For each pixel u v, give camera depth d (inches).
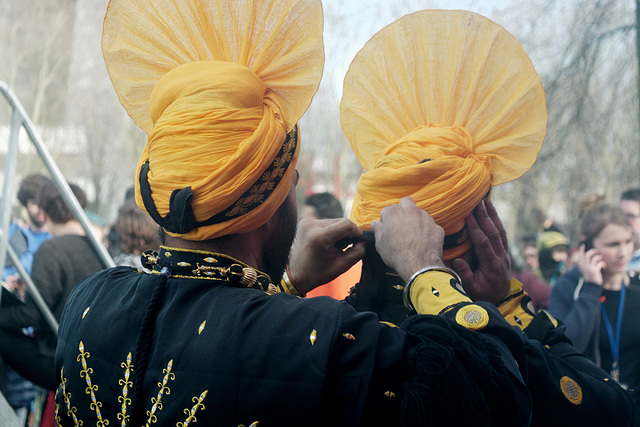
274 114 37.9
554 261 183.5
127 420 32.8
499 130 51.9
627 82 239.9
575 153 464.4
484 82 52.4
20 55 756.6
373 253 48.1
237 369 31.6
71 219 107.3
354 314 33.4
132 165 882.1
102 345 35.4
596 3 223.0
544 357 41.1
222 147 35.0
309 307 33.4
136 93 43.6
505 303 50.7
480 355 31.9
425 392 30.8
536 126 51.7
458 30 52.9
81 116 845.2
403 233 41.6
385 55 54.8
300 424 31.0
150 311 34.5
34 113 759.7
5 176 76.7
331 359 31.5
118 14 43.3
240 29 40.1
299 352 31.6
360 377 31.4
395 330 33.9
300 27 39.1
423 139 49.4
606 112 251.6
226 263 36.3
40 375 84.7
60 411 37.1
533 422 39.7
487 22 52.4
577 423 39.8
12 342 83.7
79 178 898.1
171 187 35.2
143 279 37.4
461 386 31.2
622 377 89.5
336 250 47.3
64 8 767.7
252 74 37.7
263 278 37.1
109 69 43.9
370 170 54.3
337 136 712.4
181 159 35.0
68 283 91.6
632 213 125.1
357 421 31.1
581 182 554.9
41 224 155.3
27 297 85.4
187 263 36.0
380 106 54.8
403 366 31.9
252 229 36.6
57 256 92.0
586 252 96.3
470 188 47.6
